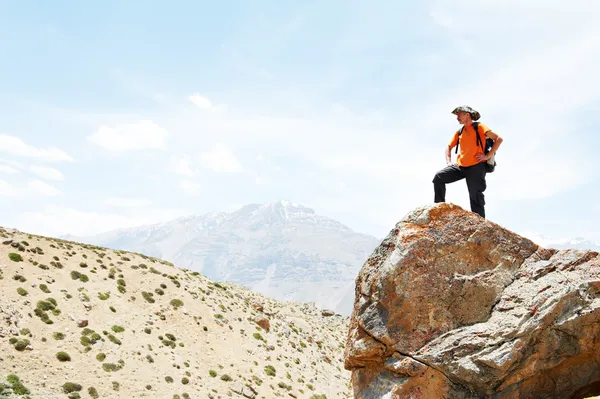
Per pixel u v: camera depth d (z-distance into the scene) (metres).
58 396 48.38
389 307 9.59
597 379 8.92
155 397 56.25
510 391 8.72
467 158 11.25
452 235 9.82
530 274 9.32
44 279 72.62
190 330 79.81
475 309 9.30
